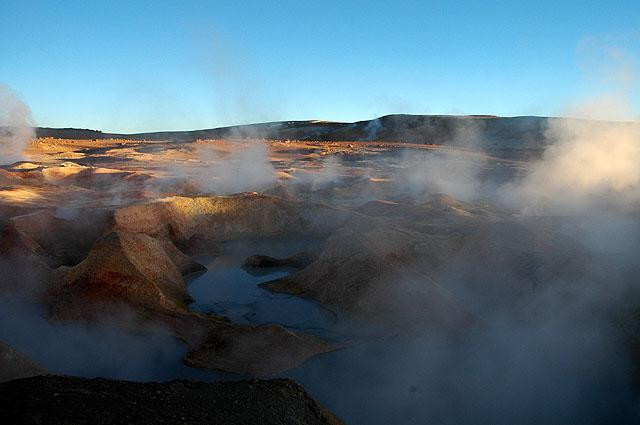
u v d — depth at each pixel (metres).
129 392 4.82
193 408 4.77
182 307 9.55
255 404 5.13
